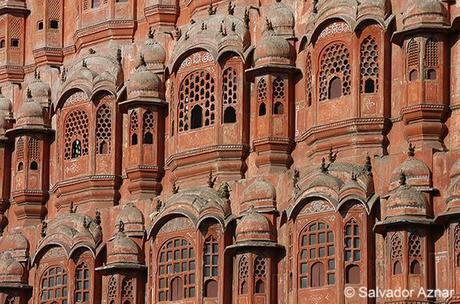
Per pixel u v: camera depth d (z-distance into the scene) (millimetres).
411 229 54031
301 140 59531
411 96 56562
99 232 62719
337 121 58000
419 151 55156
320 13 58875
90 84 65000
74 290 62469
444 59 56594
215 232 58688
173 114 62312
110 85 64562
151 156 63031
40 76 68188
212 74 61281
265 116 59844
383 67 57562
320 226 56031
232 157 60625
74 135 65375
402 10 57594
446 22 56625
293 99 60000
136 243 61344
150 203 61656
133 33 66625
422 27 56406
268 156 59656
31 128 66375
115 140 64312
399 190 54406
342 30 58312
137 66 64375
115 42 66688
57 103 65875
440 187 54594
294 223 56594
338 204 55500
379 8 57844
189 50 61812
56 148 66188
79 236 62656
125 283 61000
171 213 59562
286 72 59875
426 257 53938
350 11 58281
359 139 57594
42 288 63531
